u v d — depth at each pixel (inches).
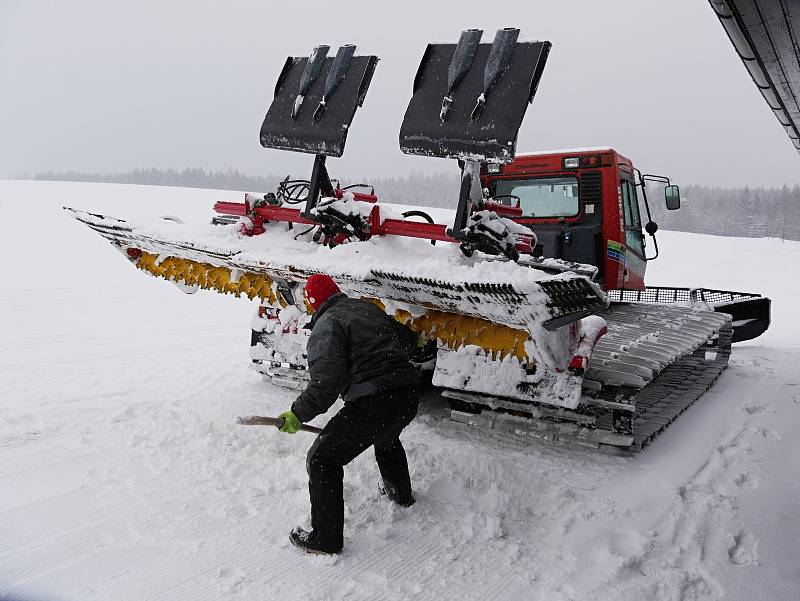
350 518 129.1
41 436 166.6
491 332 151.7
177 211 929.5
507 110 132.1
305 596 103.7
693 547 122.7
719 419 202.2
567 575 112.7
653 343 183.3
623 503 139.2
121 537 119.1
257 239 183.6
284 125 167.6
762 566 118.0
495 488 138.7
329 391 115.8
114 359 262.5
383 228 161.3
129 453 156.7
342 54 160.2
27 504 130.1
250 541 119.3
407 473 134.1
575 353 145.3
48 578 105.8
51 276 474.9
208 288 206.4
